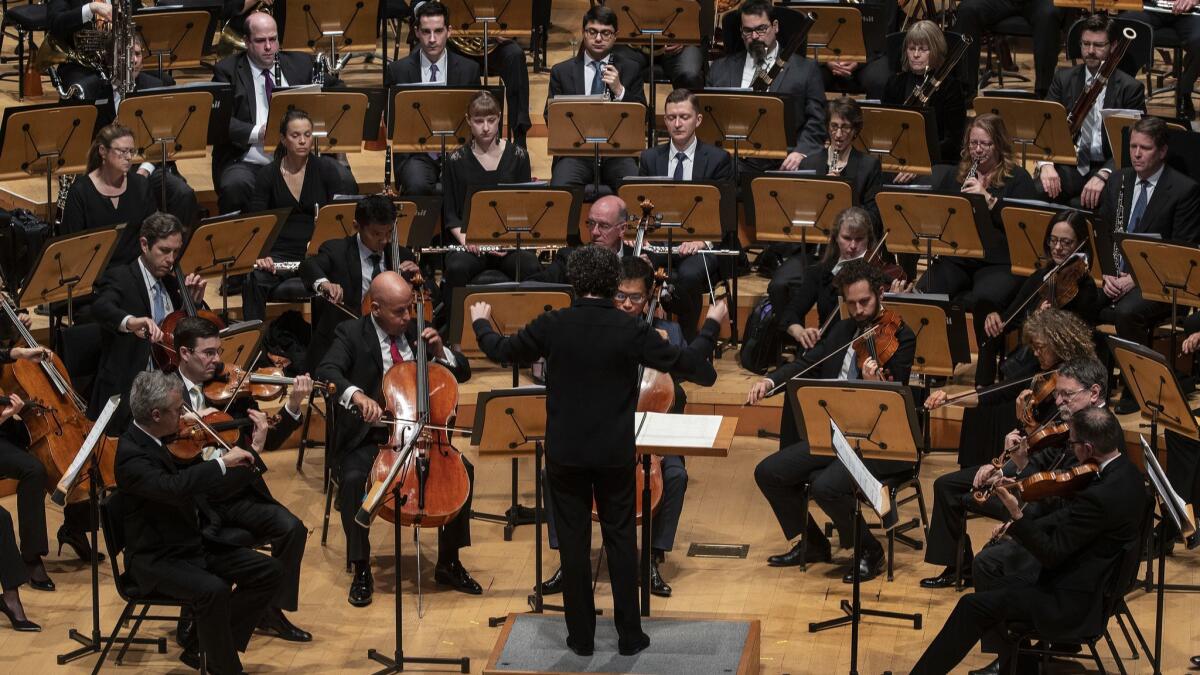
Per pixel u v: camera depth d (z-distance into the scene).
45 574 20.30
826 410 18.73
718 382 24.88
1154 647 18.61
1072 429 16.86
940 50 28.38
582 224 26.75
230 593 17.44
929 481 23.12
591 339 15.91
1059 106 25.64
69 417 20.27
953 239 23.20
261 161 27.83
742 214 26.44
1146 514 17.08
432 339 20.70
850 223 22.59
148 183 24.78
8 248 24.86
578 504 16.41
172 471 17.53
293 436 24.55
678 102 25.89
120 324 21.94
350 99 25.94
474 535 21.98
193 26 29.25
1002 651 17.56
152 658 18.70
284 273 25.09
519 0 29.48
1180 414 18.97
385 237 22.89
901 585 20.39
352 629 19.42
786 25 29.33
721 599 20.08
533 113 33.03
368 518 16.80
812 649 18.77
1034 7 30.58
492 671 16.73
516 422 18.53
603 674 16.64
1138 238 21.53
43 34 37.47
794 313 23.45
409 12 32.78
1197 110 31.81
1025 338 19.59
